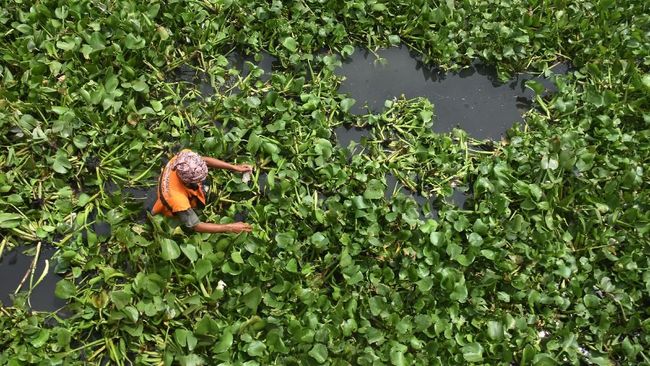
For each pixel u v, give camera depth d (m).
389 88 5.79
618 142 5.24
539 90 5.55
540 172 5.03
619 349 4.36
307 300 4.23
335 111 5.37
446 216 4.75
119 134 4.92
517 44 5.84
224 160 4.94
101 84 5.00
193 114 5.12
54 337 4.04
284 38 5.62
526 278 4.53
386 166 5.12
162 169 4.71
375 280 4.45
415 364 4.11
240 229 4.38
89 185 4.74
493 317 4.41
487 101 5.82
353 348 4.11
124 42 5.21
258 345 4.03
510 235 4.69
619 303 4.46
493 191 4.91
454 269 4.47
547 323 4.48
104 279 4.29
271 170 4.76
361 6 5.84
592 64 5.77
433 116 5.64
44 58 5.10
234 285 4.33
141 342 4.13
